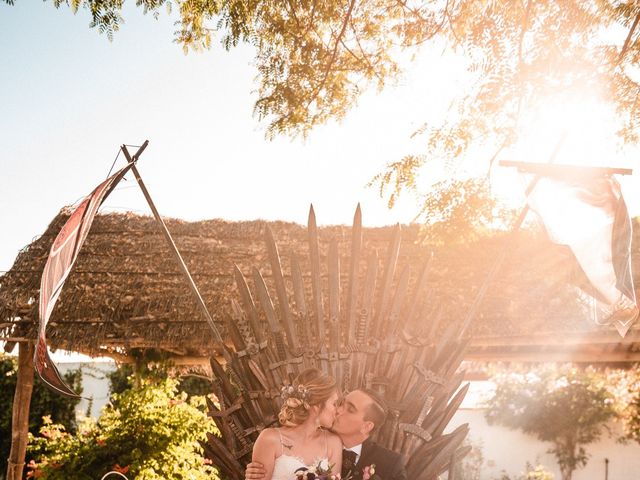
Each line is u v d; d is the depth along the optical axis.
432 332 4.93
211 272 8.64
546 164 5.14
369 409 4.07
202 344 7.73
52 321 7.86
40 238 9.00
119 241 9.16
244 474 4.68
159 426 8.23
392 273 4.91
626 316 5.06
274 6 6.23
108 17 5.55
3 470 14.05
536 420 24.86
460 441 4.73
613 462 24.64
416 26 6.49
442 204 6.75
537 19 6.15
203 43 6.30
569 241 5.22
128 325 7.84
